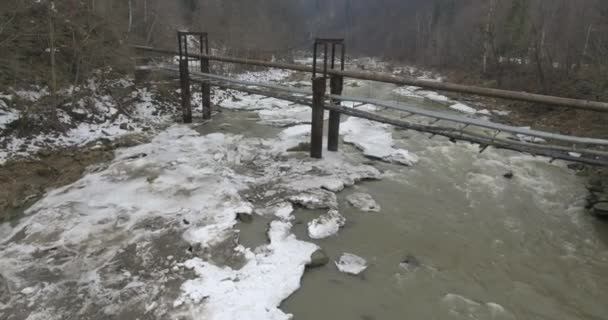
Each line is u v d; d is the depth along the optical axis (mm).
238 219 7699
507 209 8758
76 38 14258
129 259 6258
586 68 21734
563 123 16609
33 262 6129
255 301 5367
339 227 7641
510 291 6078
